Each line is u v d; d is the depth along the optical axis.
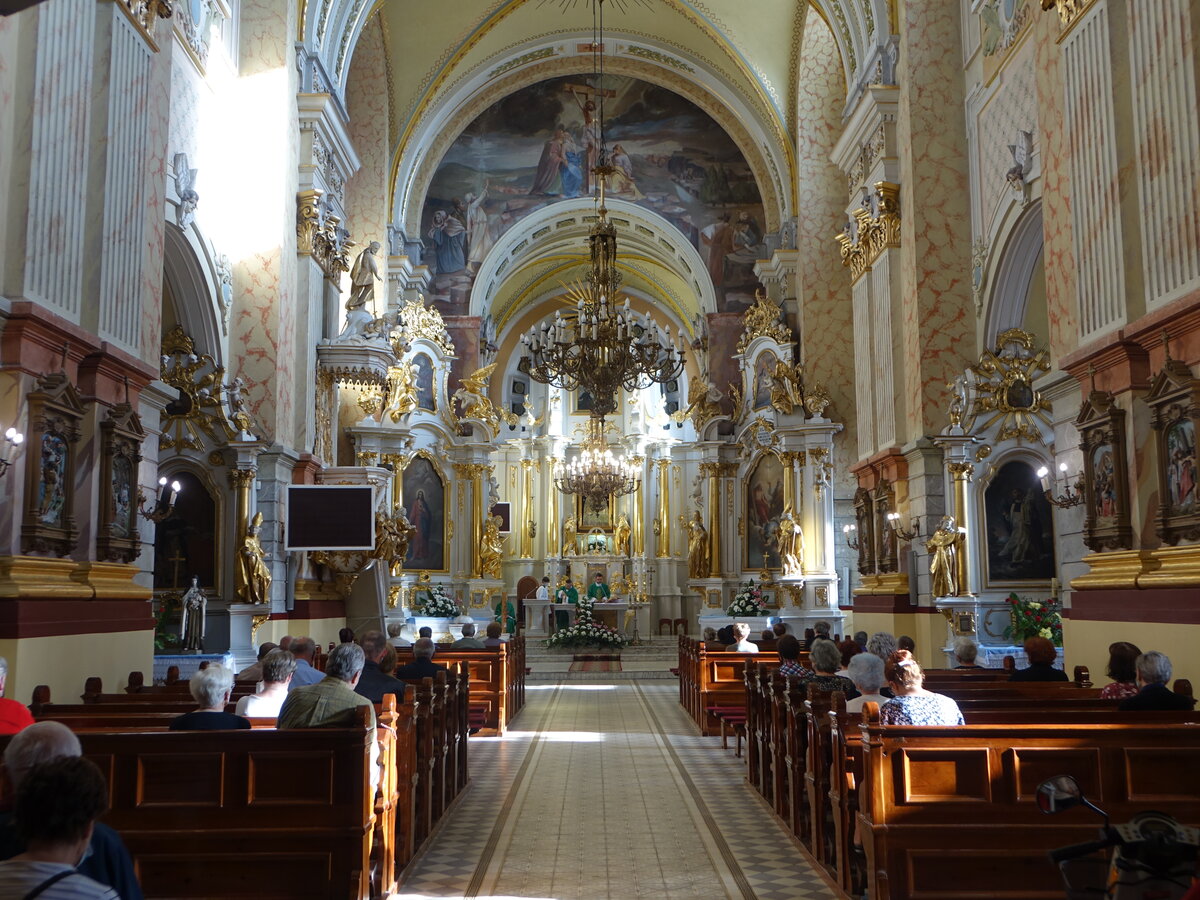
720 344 27.78
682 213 27.88
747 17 23.30
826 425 23.14
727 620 24.17
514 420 35.12
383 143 23.86
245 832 5.26
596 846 7.25
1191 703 6.31
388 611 22.33
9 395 8.11
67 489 8.74
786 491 23.70
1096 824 5.11
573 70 26.47
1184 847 2.66
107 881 3.16
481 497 27.33
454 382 27.75
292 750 5.35
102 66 9.49
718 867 6.67
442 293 27.89
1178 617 7.97
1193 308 7.83
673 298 36.50
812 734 6.82
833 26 18.61
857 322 18.02
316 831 5.28
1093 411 9.16
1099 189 9.30
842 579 23.45
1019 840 5.12
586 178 27.84
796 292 25.11
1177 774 5.18
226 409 13.91
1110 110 9.09
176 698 7.92
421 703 7.32
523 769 10.42
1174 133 8.30
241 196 15.02
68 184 8.93
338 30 17.58
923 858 5.14
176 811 5.28
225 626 13.84
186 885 5.27
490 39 24.94
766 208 26.78
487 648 13.49
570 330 19.50
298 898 5.28
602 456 28.50
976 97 15.22
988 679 8.78
